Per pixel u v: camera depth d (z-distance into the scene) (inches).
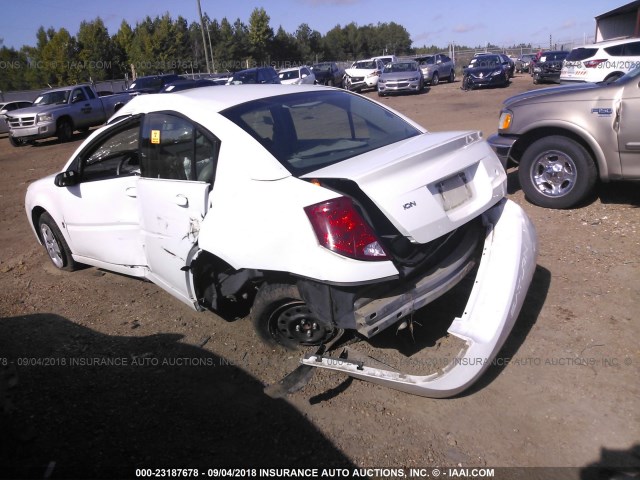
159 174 146.5
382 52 3440.0
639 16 1016.2
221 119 132.1
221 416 116.5
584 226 208.7
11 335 156.7
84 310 170.1
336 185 116.4
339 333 134.6
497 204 141.3
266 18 2469.2
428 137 138.7
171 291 151.1
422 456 103.0
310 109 145.9
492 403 115.7
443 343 136.3
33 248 241.8
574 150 219.8
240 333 148.8
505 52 1844.2
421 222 112.1
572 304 151.3
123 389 127.3
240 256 119.0
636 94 202.8
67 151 592.4
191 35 2337.6
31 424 115.1
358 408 117.3
